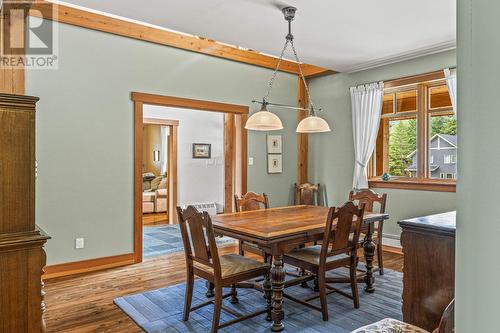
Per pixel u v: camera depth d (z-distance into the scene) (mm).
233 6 3252
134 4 3195
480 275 565
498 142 540
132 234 4453
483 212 560
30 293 1551
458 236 608
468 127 586
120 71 4363
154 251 5051
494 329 544
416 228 1678
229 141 6895
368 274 3477
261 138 5824
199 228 2623
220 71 5293
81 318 2871
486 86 558
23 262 1534
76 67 4043
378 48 4453
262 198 4223
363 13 3414
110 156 4293
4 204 1486
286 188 6160
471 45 583
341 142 5832
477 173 570
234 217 3422
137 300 3236
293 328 2713
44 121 3836
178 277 3916
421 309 1674
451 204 4477
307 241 2895
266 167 5895
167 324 2771
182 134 7730
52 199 3885
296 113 6285
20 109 1517
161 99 4680
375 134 5277
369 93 5332
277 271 2691
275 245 2676
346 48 4461
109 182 4281
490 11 552
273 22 3625
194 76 5008
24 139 1527
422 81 4801
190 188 7871
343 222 2930
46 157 3848
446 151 4656
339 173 5863
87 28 4113
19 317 1526
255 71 5711
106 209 4258
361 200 4242
